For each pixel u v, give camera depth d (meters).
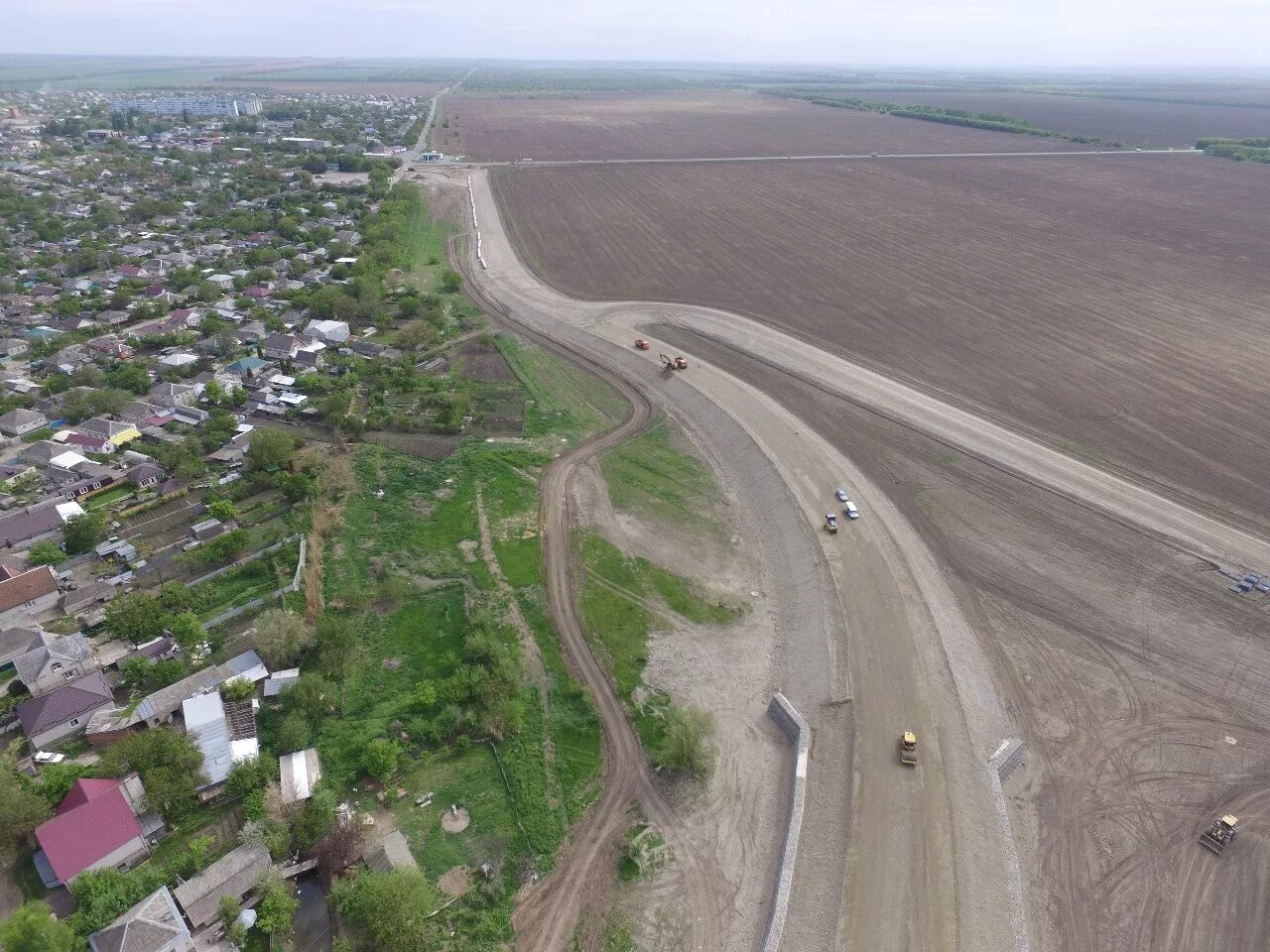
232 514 75.19
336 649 58.84
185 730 52.19
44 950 37.12
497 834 47.72
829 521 75.62
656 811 49.44
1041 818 49.22
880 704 56.50
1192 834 48.31
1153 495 80.94
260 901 43.16
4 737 52.31
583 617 64.94
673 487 83.81
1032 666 60.25
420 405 99.50
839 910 43.19
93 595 63.91
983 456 88.06
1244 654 61.50
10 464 80.94
